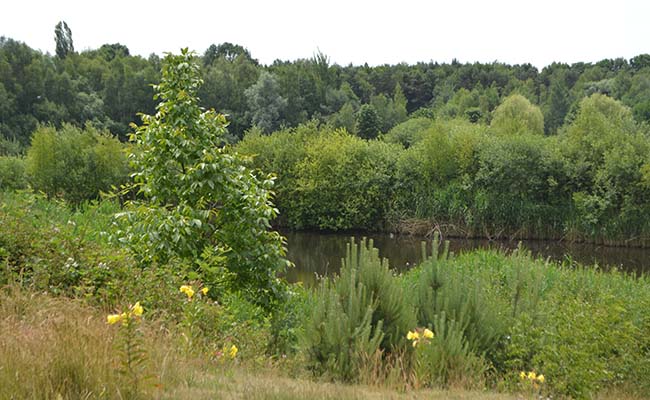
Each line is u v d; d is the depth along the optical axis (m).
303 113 79.56
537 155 35.22
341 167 40.81
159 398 3.96
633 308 9.26
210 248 8.95
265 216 9.77
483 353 7.10
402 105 89.38
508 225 35.75
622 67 116.62
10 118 61.94
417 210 38.38
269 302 9.74
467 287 8.11
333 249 32.28
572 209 34.34
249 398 4.22
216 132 10.27
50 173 36.91
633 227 32.34
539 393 6.40
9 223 7.79
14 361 3.87
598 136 34.47
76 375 3.83
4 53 69.38
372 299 7.15
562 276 14.09
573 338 7.29
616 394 7.07
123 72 79.56
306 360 6.69
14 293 6.09
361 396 4.89
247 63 96.19
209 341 6.64
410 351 7.00
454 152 37.72
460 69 117.00
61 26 102.62
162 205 10.38
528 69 124.38
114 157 38.25
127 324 4.21
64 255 7.52
